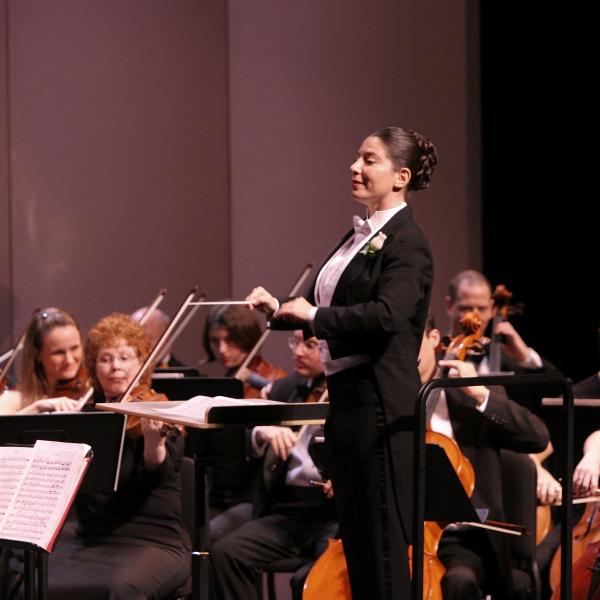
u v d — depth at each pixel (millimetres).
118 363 13344
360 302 9359
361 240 9672
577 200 20766
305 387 15297
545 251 21062
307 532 14391
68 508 9992
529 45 21141
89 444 11445
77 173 23578
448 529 12953
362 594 9609
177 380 14602
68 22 23609
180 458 13367
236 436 10562
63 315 14797
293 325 9906
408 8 22844
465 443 12883
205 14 23953
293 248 23375
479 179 22609
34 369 14719
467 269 22594
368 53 22953
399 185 9609
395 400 9297
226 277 23906
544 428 12797
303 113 23312
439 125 22734
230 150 23875
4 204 23328
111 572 12281
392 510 9367
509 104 21328
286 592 19703
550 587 14164
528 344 21141
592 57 20609
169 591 12742
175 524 13242
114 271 23656
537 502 13273
